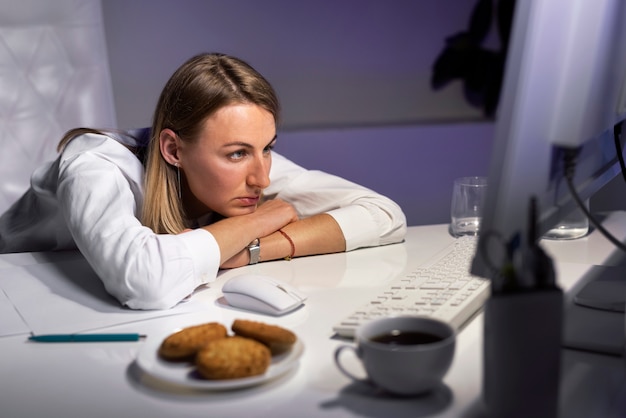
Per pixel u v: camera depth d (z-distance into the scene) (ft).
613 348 2.72
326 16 11.40
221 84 4.09
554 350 2.21
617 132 3.34
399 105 12.20
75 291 3.76
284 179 5.14
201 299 3.63
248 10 10.90
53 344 3.10
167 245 3.61
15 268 4.14
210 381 2.56
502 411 2.24
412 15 11.91
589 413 2.32
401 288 3.42
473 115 12.59
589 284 3.43
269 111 4.23
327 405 2.46
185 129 4.16
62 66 6.24
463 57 12.23
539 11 2.18
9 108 6.08
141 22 10.37
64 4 6.21
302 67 11.46
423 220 11.94
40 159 6.20
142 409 2.50
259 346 2.67
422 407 2.42
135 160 4.42
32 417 2.50
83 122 6.30
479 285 3.35
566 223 4.42
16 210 5.37
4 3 6.02
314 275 3.97
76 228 3.85
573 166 2.57
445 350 2.38
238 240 4.00
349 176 11.49
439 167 11.96
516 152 2.22
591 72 2.28
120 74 10.44
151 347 2.86
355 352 2.49
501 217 2.25
